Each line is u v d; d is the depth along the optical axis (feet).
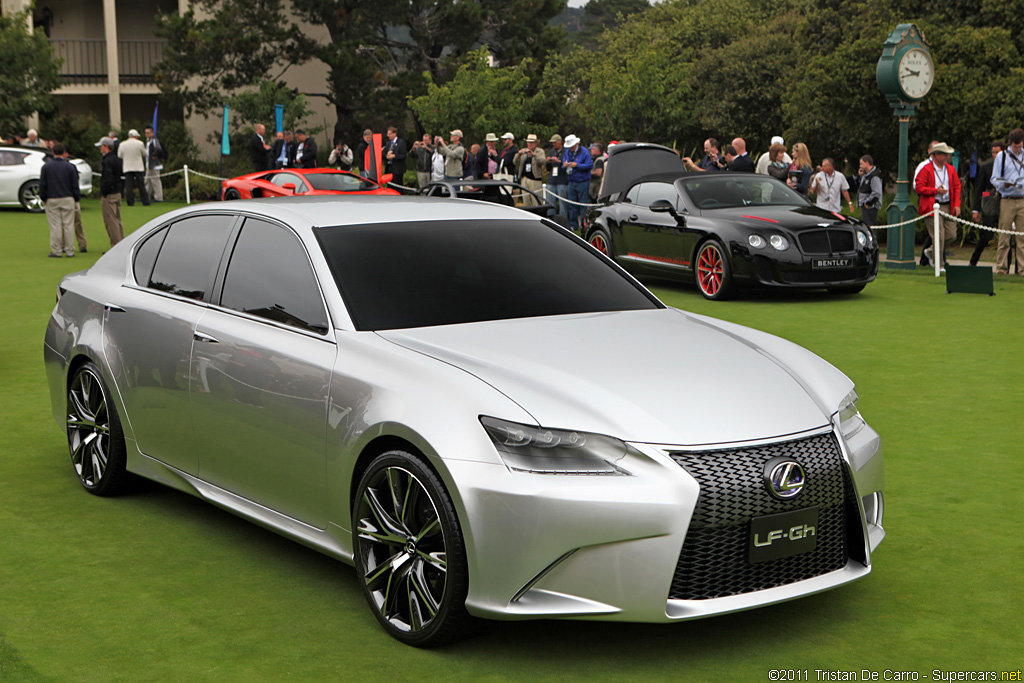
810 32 128.57
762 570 11.98
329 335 13.91
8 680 11.50
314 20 128.77
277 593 14.14
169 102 125.90
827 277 42.57
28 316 37.99
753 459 11.83
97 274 18.74
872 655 12.24
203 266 16.49
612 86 122.93
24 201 84.74
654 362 13.14
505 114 112.68
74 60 141.08
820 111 81.66
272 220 15.85
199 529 16.72
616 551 11.30
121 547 15.89
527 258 16.17
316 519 13.92
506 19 138.10
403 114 130.72
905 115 52.31
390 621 12.67
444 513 11.85
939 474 19.53
